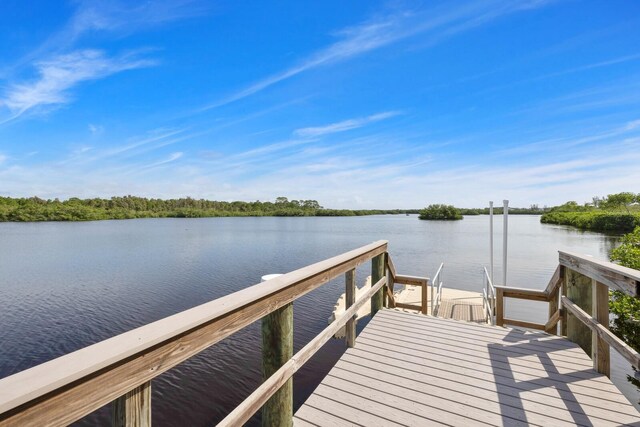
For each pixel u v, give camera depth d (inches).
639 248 205.5
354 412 78.4
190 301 537.0
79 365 28.6
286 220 4215.1
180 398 255.4
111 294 582.2
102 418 247.4
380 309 153.9
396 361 104.1
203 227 2726.4
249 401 52.3
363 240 1547.7
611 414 76.0
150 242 1494.8
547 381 91.0
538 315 372.2
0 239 1631.4
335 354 304.7
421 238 1614.2
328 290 552.1
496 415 76.6
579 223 2095.2
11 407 23.9
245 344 348.5
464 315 247.3
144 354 35.8
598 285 92.4
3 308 505.7
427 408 79.8
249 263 900.0
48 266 881.5
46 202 3649.1
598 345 94.4
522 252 1029.8
